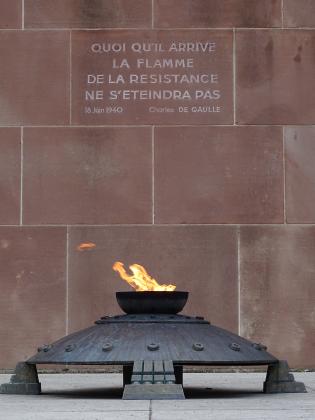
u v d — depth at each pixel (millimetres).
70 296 15875
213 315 15852
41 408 8773
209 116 16219
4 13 16422
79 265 15930
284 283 15938
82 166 16125
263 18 16406
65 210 16031
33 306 15883
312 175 16125
